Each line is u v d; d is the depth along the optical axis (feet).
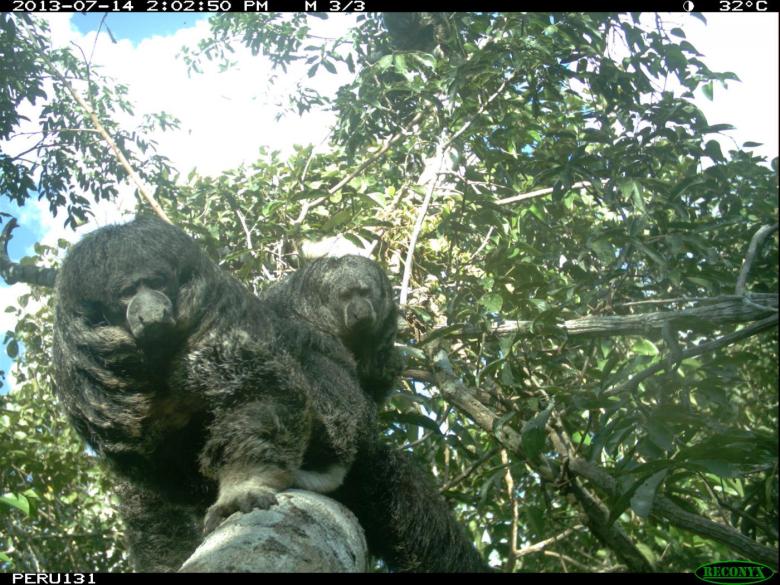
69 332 2.38
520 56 3.59
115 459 2.48
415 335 3.57
